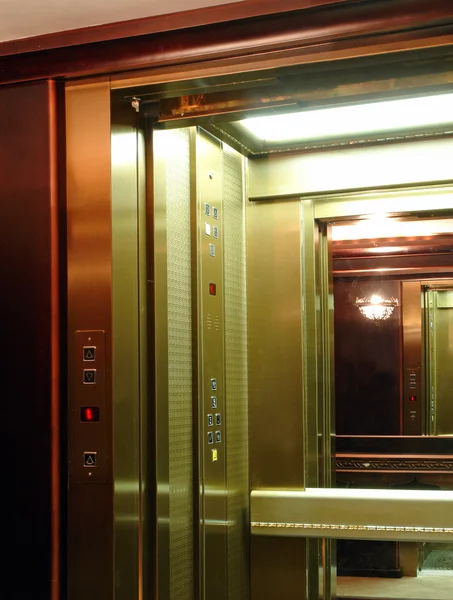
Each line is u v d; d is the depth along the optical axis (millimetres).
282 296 5457
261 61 3680
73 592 3857
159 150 4312
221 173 5230
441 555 5270
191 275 4789
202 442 4773
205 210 4957
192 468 4711
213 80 3820
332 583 5391
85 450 3879
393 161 5145
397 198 5277
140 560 4027
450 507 5055
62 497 3918
